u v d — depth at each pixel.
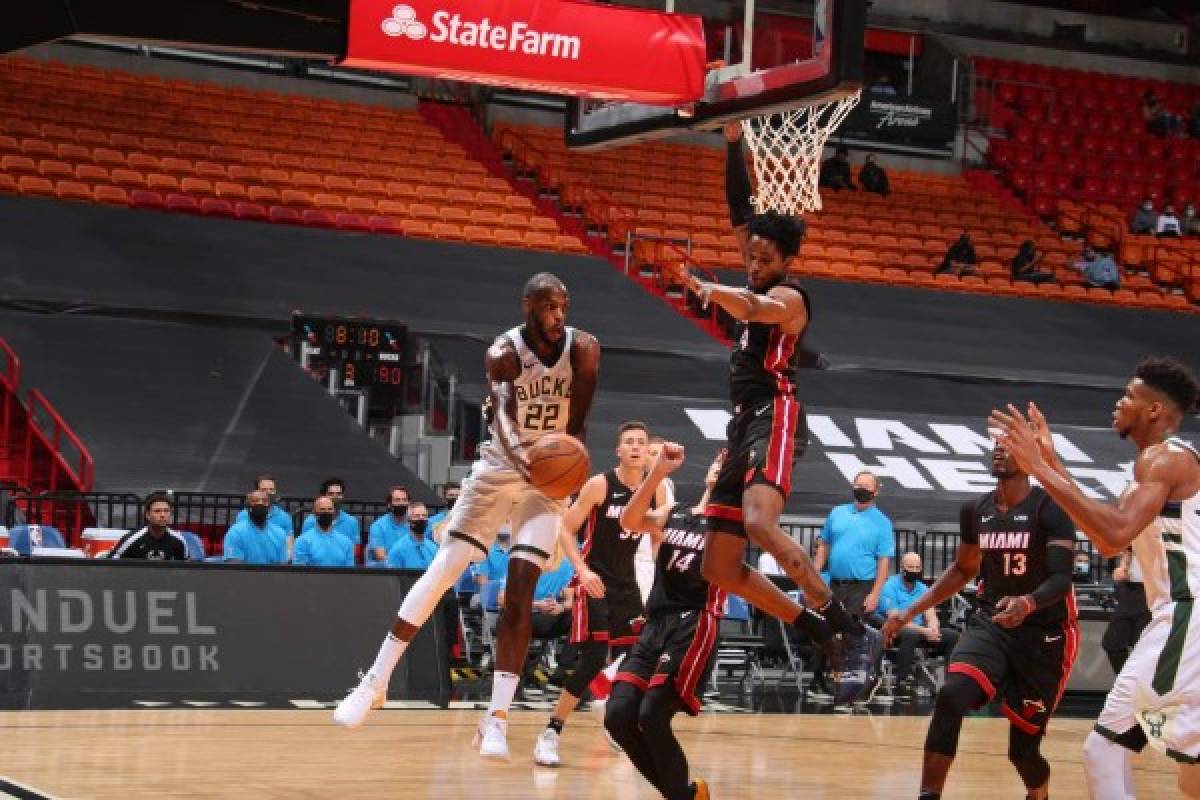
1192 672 5.82
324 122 28.58
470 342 22.28
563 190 29.03
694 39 10.70
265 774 8.52
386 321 20.73
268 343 20.83
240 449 18.28
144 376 19.48
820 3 9.96
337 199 26.22
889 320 26.52
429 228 26.14
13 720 10.38
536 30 10.22
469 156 29.11
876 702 14.72
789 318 6.33
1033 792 7.92
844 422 21.88
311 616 12.84
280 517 15.02
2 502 16.73
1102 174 33.66
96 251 22.53
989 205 32.34
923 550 18.66
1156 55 36.44
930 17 35.28
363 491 18.02
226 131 27.28
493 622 15.12
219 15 8.77
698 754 10.31
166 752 9.21
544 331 7.88
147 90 27.64
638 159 30.59
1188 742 5.84
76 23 8.23
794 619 6.54
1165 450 5.86
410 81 30.52
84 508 17.25
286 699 12.15
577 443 7.74
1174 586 5.91
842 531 15.14
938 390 24.08
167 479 17.47
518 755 9.80
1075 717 14.43
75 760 8.74
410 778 8.59
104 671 12.02
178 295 21.70
